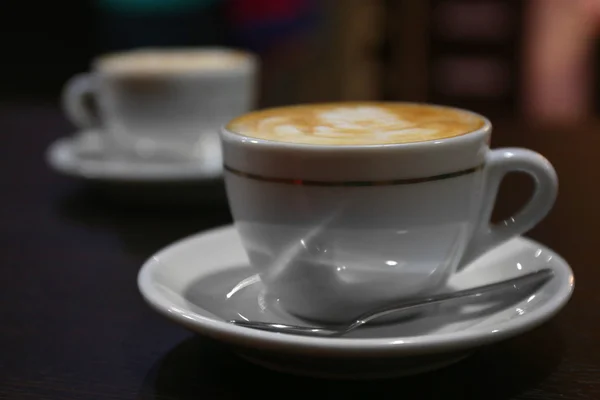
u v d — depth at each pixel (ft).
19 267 1.80
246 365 1.27
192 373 1.25
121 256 1.86
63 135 3.33
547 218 2.08
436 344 1.05
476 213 1.34
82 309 1.54
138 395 1.19
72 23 6.64
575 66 7.17
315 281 1.27
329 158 1.18
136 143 2.58
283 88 6.04
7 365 1.30
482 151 1.28
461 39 7.36
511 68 7.32
